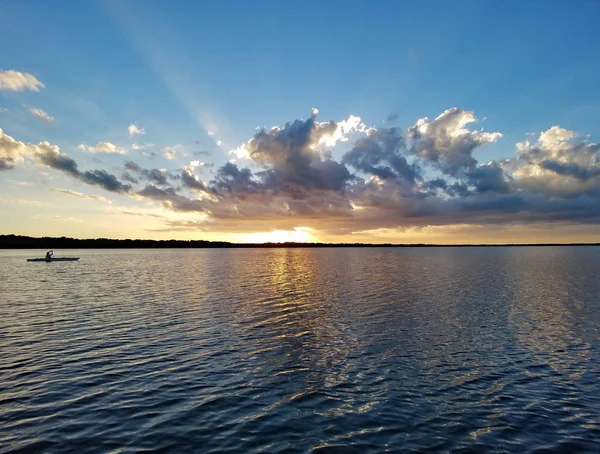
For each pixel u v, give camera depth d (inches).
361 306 1534.2
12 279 2605.8
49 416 583.2
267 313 1382.9
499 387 714.8
